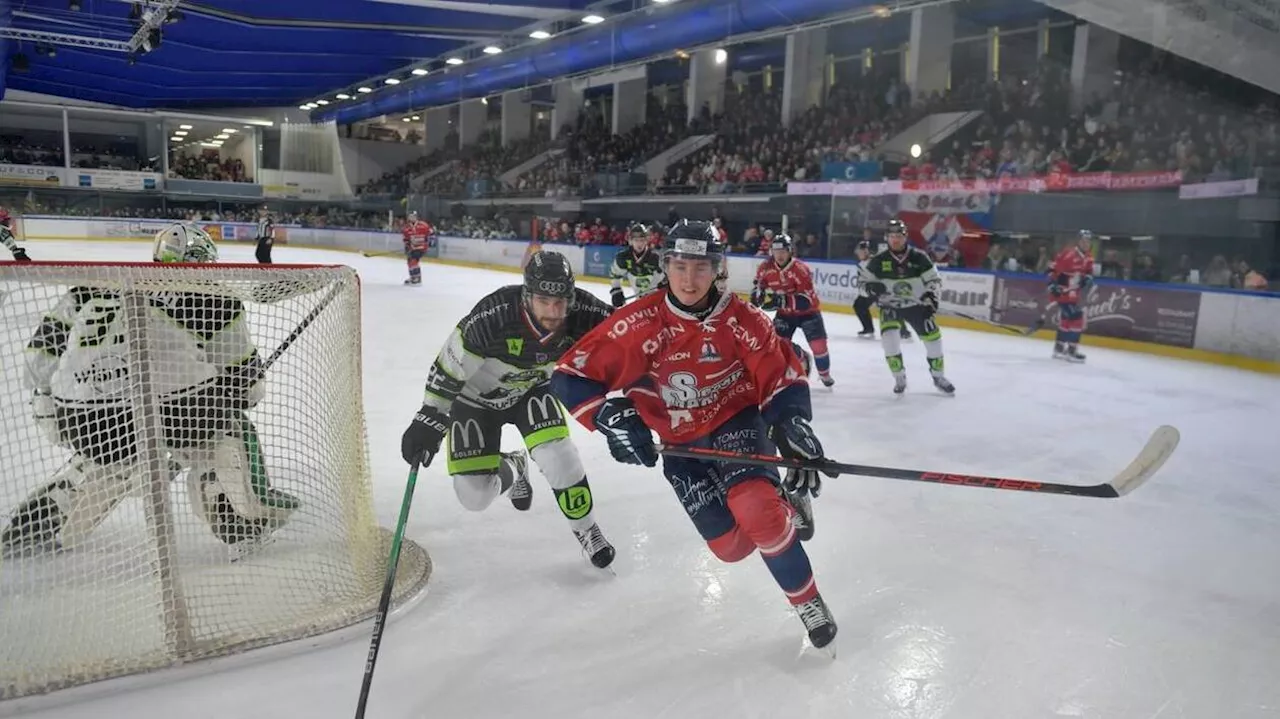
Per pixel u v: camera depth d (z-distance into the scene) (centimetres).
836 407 657
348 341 299
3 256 1845
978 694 242
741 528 269
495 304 295
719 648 265
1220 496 446
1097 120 1455
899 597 306
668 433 274
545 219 2338
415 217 1641
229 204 3275
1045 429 599
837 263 1388
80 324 284
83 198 2986
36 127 3130
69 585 274
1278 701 243
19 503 278
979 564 340
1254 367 943
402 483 425
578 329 304
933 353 704
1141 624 290
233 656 243
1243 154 1204
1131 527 391
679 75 2530
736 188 1919
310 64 2505
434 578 310
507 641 266
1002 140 1611
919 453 523
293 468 306
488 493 328
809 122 1950
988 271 1216
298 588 285
